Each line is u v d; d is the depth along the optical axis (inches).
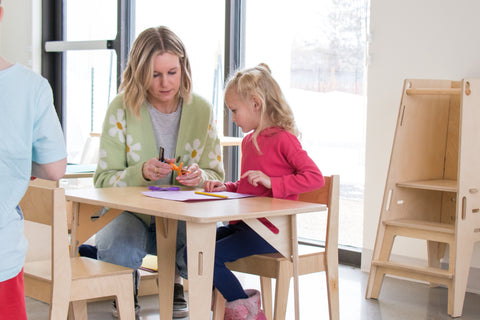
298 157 73.2
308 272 73.4
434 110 108.7
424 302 101.5
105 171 84.4
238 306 68.8
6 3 194.2
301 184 70.7
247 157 78.3
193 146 88.1
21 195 43.7
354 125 125.5
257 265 72.2
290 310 96.0
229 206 61.3
